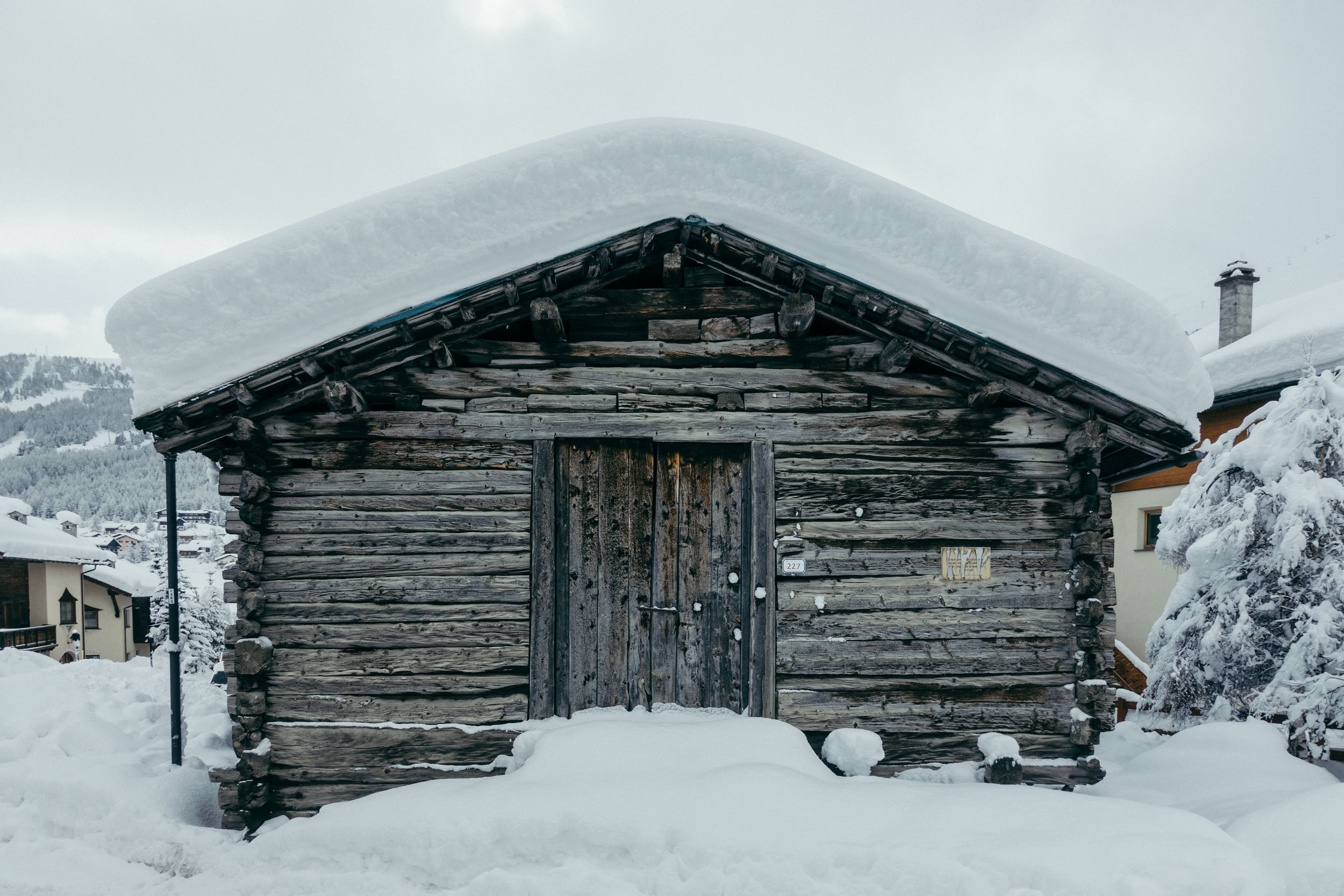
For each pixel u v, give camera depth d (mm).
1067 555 4535
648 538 4617
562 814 3381
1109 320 4191
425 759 4359
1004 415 4586
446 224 4164
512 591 4484
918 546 4551
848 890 3010
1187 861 2877
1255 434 7383
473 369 4566
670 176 4254
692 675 4543
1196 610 7715
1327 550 6645
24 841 4027
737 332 4617
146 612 30016
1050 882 2855
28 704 5848
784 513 4531
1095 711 4352
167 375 4008
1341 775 5254
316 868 3570
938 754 4402
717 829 3260
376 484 4508
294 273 4102
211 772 4230
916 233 4273
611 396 4590
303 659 4406
